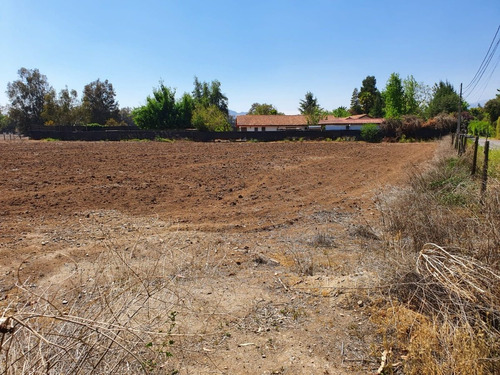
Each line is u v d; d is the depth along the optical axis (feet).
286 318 12.25
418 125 131.95
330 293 13.66
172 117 157.17
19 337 6.89
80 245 19.08
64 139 126.11
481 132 132.36
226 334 11.20
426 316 11.07
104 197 31.35
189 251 18.45
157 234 21.29
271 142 119.96
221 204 30.25
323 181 42.24
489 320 10.48
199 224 24.08
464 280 11.02
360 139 132.67
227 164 56.18
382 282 13.26
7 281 14.69
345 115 284.41
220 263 17.02
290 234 22.30
